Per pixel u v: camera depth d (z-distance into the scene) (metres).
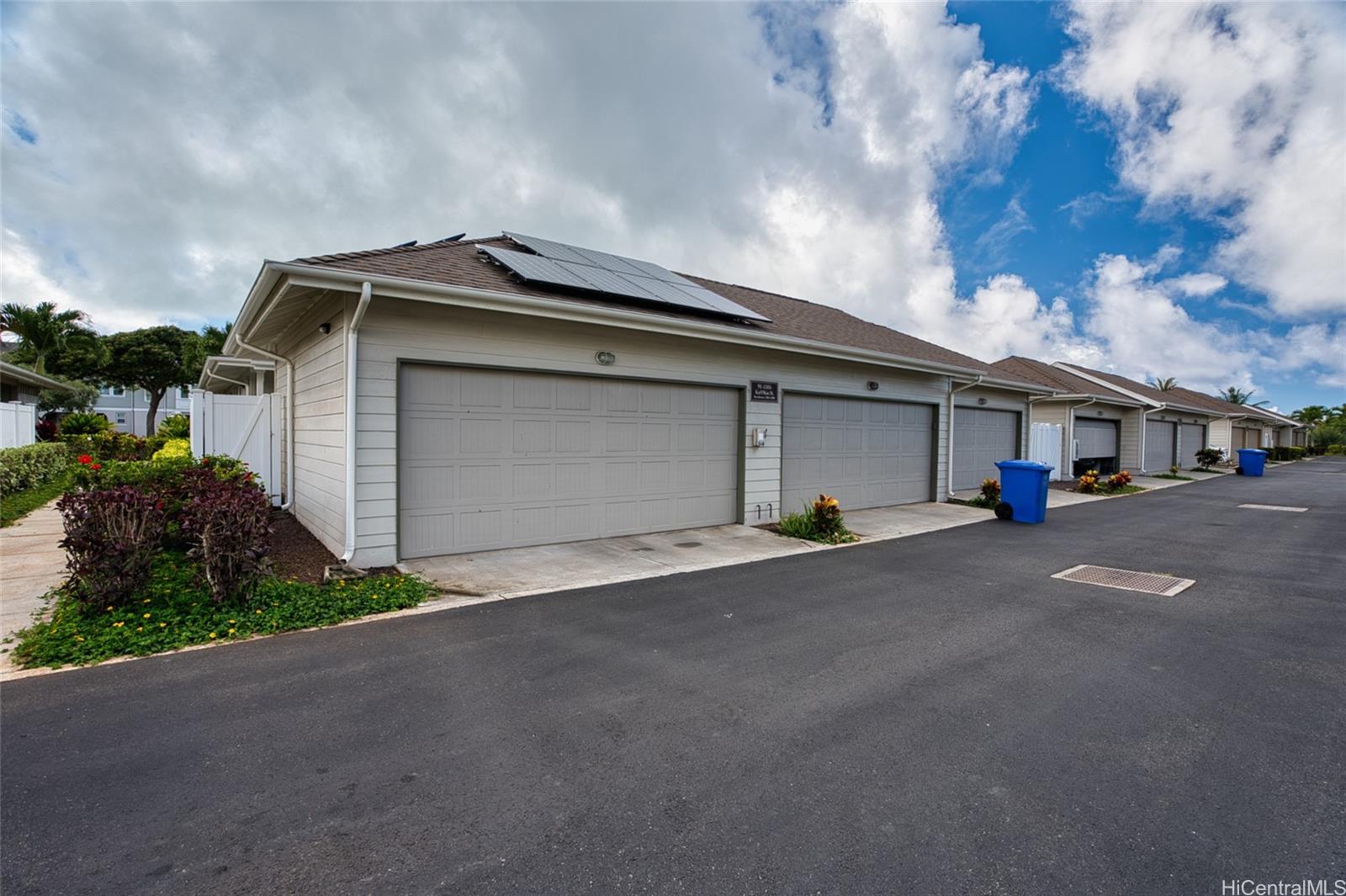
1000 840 2.17
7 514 9.09
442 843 2.13
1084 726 3.06
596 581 5.88
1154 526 9.84
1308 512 11.54
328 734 2.90
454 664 3.81
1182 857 2.08
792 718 3.12
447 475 6.60
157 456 9.81
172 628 4.21
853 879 1.96
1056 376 20.16
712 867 2.02
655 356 8.02
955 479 13.94
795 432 9.88
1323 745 2.88
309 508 8.11
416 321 6.21
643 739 2.90
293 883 1.93
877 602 5.35
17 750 2.71
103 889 1.89
